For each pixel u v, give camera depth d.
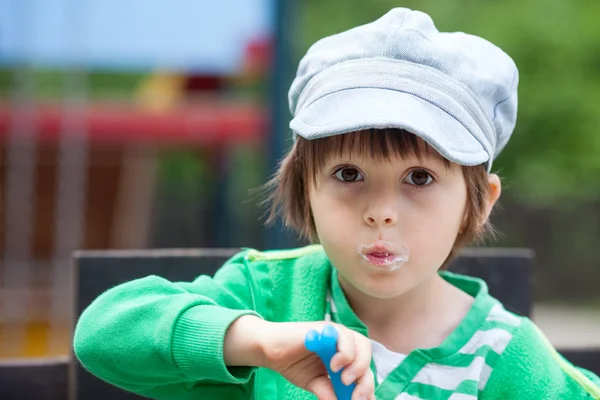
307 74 1.28
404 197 1.15
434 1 10.61
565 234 11.70
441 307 1.33
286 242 4.64
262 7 6.31
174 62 6.55
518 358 1.28
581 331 8.59
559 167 10.98
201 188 12.47
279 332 1.01
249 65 6.62
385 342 1.29
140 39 6.21
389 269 1.14
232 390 1.26
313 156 1.19
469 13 10.41
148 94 7.63
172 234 10.89
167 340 1.07
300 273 1.36
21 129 6.22
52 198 6.49
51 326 5.46
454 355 1.27
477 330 1.30
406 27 1.24
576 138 10.75
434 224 1.16
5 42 5.96
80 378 1.56
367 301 1.30
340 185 1.17
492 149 1.27
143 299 1.14
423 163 1.15
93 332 1.12
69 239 6.47
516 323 1.32
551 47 10.34
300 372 1.02
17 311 5.68
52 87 8.42
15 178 6.27
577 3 10.48
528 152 10.95
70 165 6.42
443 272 1.44
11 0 5.94
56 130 6.34
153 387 1.17
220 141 6.61
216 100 7.63
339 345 0.96
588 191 11.56
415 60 1.21
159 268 1.62
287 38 5.24
